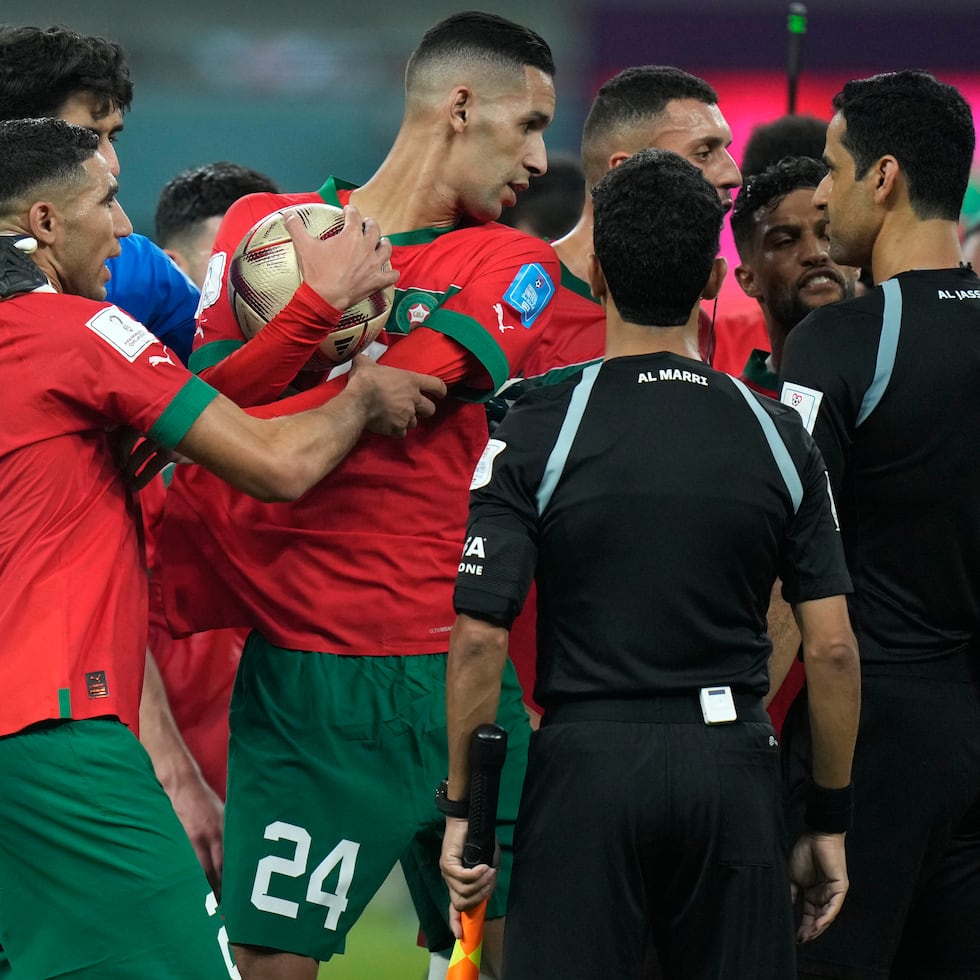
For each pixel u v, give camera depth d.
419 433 11.56
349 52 45.84
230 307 11.30
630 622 9.33
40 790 9.88
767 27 41.16
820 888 10.17
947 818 10.96
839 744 9.75
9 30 12.27
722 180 14.46
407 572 11.55
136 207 45.59
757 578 9.52
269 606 11.60
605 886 9.25
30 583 10.03
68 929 9.97
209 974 10.01
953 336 10.62
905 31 40.59
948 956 11.46
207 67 45.69
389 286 10.83
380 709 11.47
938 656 10.98
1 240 10.30
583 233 15.12
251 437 10.33
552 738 9.47
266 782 11.49
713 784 9.25
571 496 9.40
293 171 46.12
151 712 13.52
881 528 10.88
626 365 9.66
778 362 14.37
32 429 10.11
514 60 11.54
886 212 11.06
